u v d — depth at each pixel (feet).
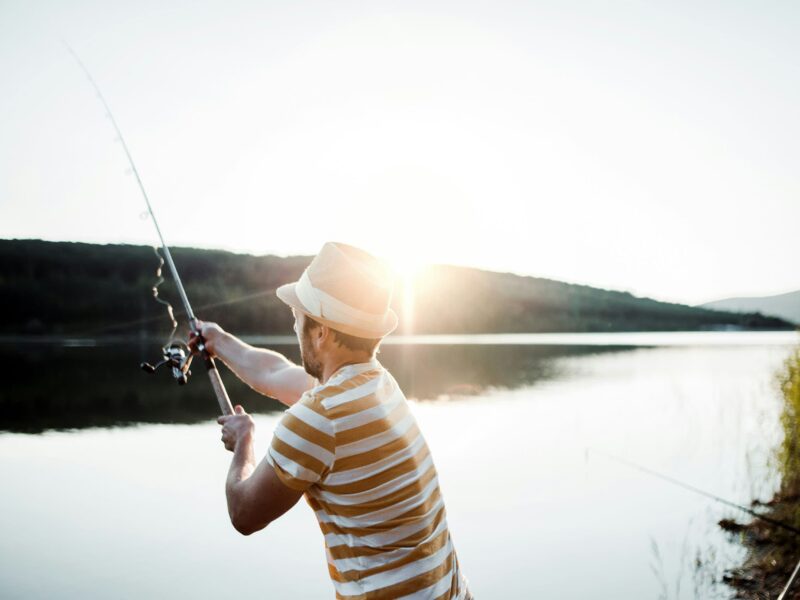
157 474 23.56
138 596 14.44
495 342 128.36
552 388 47.75
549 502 21.02
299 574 15.80
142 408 37.11
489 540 18.04
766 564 16.22
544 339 150.82
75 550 16.67
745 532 18.24
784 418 23.50
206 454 26.50
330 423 5.85
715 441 27.96
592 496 21.43
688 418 33.47
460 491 22.24
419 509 6.12
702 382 49.44
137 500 20.72
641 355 86.89
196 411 36.32
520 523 19.26
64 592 14.21
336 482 5.92
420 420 34.91
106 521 18.89
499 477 23.85
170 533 18.10
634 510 20.04
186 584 14.99
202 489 21.94
